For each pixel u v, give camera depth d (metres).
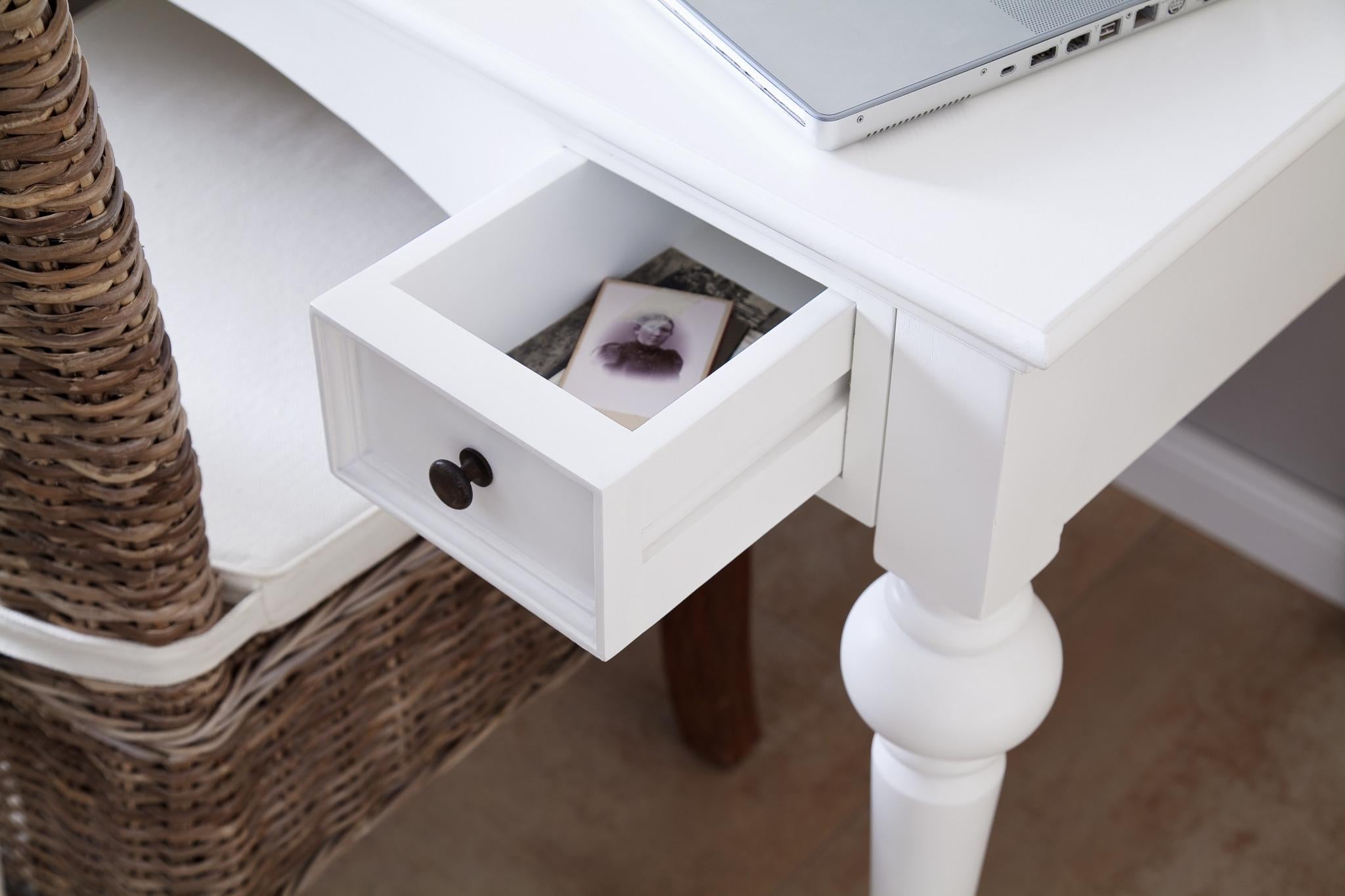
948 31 0.67
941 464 0.65
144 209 0.97
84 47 1.10
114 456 0.68
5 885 1.19
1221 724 1.34
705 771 1.34
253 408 0.86
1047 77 0.68
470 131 0.77
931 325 0.60
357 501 0.82
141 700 0.81
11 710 0.90
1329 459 1.37
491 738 1.36
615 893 1.25
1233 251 0.69
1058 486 0.68
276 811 0.91
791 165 0.64
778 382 0.62
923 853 0.89
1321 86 0.67
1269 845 1.26
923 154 0.64
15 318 0.62
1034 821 1.28
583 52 0.70
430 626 0.91
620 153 0.67
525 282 0.72
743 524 0.66
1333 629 1.42
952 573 0.70
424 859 1.28
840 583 1.48
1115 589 1.45
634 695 1.40
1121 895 1.23
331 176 1.00
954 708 0.78
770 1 0.69
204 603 0.77
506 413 0.60
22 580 0.78
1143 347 0.67
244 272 0.93
